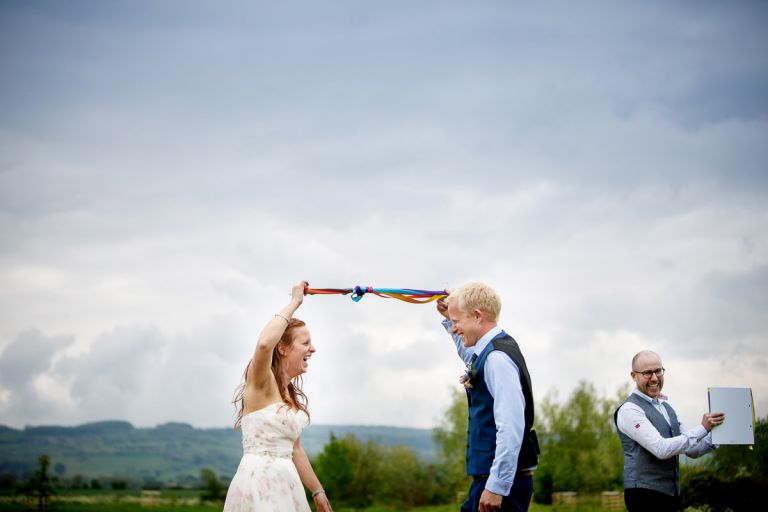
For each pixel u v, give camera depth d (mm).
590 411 32188
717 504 11375
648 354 6176
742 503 11227
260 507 4953
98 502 45750
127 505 46156
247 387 5219
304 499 5137
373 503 46938
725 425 5684
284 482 5055
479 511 4594
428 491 46625
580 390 32562
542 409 32844
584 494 31281
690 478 11781
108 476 92438
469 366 4984
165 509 45500
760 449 11336
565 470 31625
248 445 5133
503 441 4551
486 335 4957
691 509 11312
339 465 46531
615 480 31406
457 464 35719
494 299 4996
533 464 4801
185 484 87312
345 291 5547
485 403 4855
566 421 32375
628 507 6117
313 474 5469
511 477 4535
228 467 103188
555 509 29109
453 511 35844
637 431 5965
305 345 5426
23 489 39031
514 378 4684
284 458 5145
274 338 5113
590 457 31438
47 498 39281
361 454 48625
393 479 46906
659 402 6246
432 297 5723
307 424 5395
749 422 5672
